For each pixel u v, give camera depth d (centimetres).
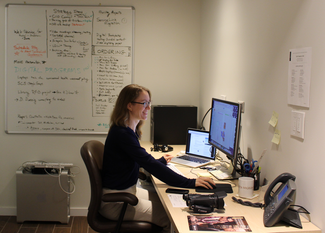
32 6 311
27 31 313
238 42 223
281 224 137
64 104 322
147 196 212
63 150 327
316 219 135
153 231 185
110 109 325
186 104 336
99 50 319
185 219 141
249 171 184
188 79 333
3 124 321
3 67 316
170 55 329
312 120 138
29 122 322
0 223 308
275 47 170
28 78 317
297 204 150
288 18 156
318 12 132
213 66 284
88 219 183
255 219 141
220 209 152
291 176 151
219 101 218
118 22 318
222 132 210
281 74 164
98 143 209
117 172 188
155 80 330
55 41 315
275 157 171
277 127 168
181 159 247
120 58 321
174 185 179
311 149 139
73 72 319
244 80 213
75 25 315
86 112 324
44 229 298
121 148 185
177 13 326
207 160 245
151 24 324
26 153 325
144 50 326
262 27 185
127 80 324
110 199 174
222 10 257
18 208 307
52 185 307
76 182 330
